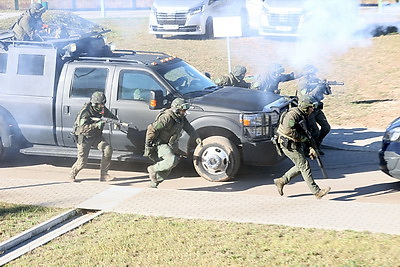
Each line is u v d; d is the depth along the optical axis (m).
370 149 25.16
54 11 56.66
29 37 25.59
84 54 23.59
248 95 22.23
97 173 22.73
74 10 73.56
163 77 21.72
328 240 15.05
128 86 21.72
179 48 47.22
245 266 13.87
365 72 38.84
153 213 17.56
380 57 41.78
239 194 19.03
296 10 46.72
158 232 16.06
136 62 22.25
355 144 25.94
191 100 21.27
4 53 22.89
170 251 14.88
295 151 18.25
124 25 57.06
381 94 34.34
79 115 20.83
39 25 26.20
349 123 29.59
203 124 20.86
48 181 21.14
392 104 32.22
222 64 42.75
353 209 17.30
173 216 17.25
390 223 16.05
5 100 22.67
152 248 15.09
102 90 21.84
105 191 19.73
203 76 23.95
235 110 20.73
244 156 20.80
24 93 22.52
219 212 17.47
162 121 19.41
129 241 15.56
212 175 21.03
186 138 21.03
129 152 21.73
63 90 22.17
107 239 15.78
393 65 39.72
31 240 16.33
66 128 22.25
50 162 24.28
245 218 16.91
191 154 21.38
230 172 20.83
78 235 16.30
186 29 48.81
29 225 17.02
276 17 47.09
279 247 14.79
